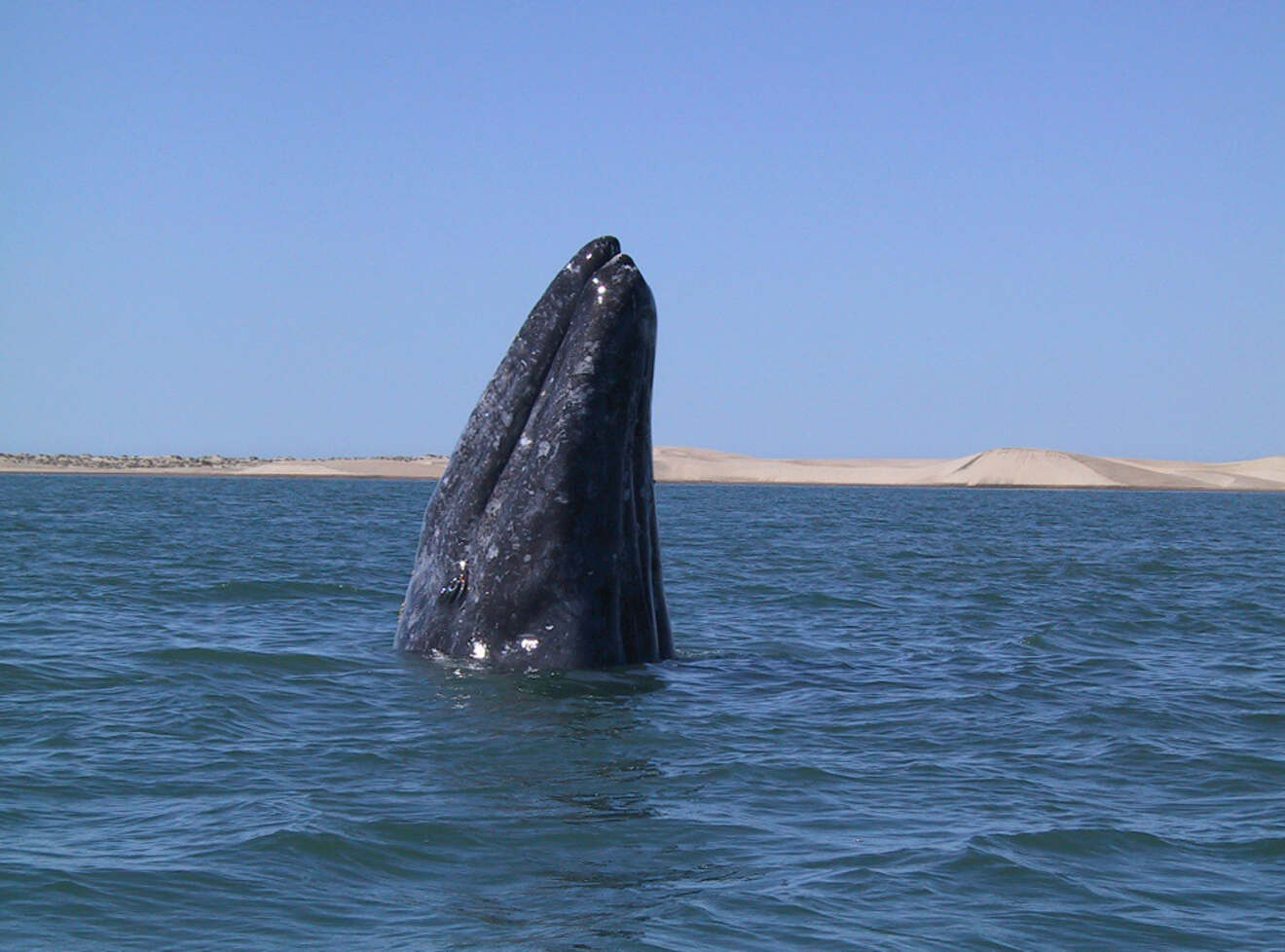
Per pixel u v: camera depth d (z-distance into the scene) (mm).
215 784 10211
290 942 7266
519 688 12891
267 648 16141
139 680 13984
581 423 12508
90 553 30953
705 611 21703
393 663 14117
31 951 7113
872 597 25125
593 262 12523
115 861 8414
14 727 11922
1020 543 45531
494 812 9578
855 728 12617
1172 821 9859
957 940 7473
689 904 7895
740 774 10789
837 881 8352
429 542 14008
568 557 12984
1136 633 20609
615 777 10547
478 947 7207
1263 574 33000
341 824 9141
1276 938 7605
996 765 11398
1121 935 7613
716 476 176125
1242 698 14805
